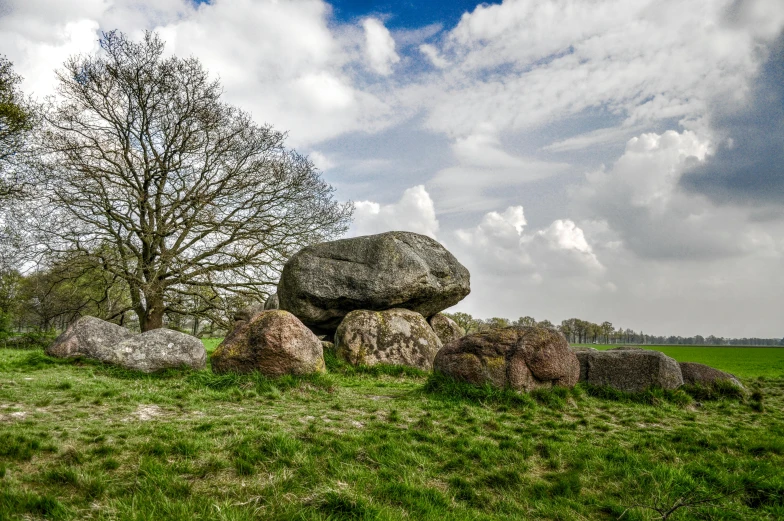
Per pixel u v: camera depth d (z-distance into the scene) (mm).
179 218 26688
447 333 19922
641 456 7168
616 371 12812
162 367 12711
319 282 18016
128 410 8328
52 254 24547
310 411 9164
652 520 5176
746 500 5902
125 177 24781
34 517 4215
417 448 7082
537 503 5555
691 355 52312
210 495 5000
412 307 19141
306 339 12281
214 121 25281
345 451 6562
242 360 11844
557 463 6871
